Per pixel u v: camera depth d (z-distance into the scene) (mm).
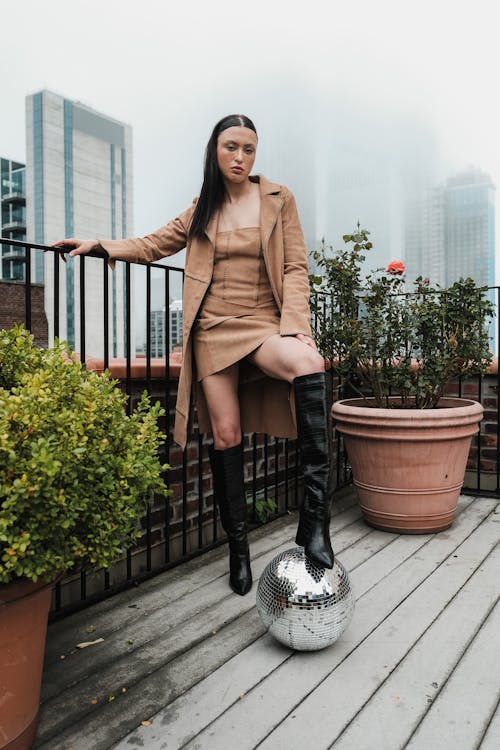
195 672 1432
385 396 3102
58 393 1106
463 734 1170
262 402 2021
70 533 1088
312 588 1479
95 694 1338
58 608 1793
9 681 1043
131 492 1143
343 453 3590
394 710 1256
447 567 2135
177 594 1959
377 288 2871
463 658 1482
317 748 1132
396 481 2494
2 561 947
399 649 1531
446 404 2984
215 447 1992
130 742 1163
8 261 80625
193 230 1910
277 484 2896
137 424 1267
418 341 2887
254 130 1854
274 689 1347
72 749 1142
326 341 2928
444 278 73812
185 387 1924
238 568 1972
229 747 1140
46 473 907
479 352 2754
